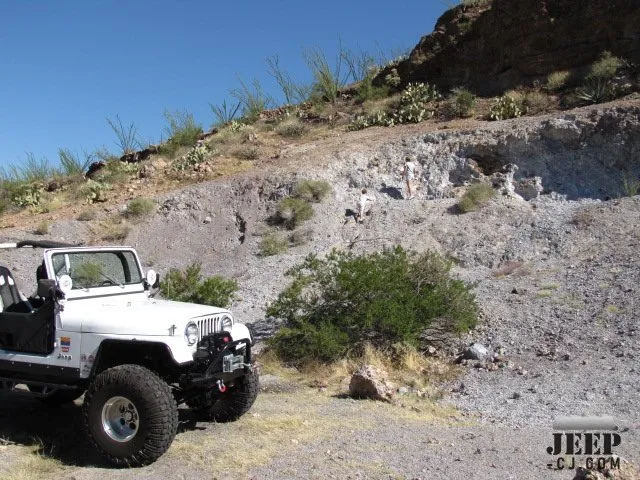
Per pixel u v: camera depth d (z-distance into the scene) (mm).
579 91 23609
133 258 8039
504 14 27609
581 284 13391
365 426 7434
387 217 20078
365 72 34031
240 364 7105
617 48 24469
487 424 7699
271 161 25766
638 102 20188
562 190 19344
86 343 6691
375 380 9000
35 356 6988
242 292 16922
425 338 11906
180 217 23344
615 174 19047
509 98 24375
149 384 6141
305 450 6543
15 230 24266
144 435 6078
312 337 11148
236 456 6359
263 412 8133
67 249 7355
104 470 6145
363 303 11469
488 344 11500
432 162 22047
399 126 26734
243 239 21484
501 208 18797
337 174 22906
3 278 7695
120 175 28391
